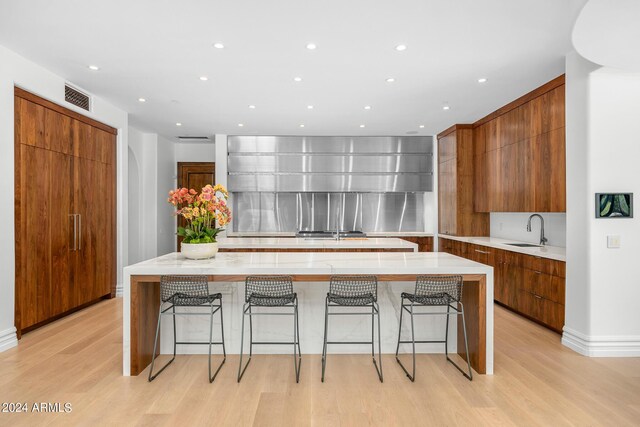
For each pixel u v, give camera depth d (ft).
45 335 12.55
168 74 13.03
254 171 23.54
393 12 8.93
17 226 11.92
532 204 14.89
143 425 7.31
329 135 23.53
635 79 10.84
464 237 20.07
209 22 9.41
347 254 12.57
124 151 18.10
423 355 11.12
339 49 10.94
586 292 11.02
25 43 10.72
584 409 7.98
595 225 10.91
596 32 7.49
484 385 9.09
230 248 16.47
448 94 15.16
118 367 10.05
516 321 14.47
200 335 11.17
